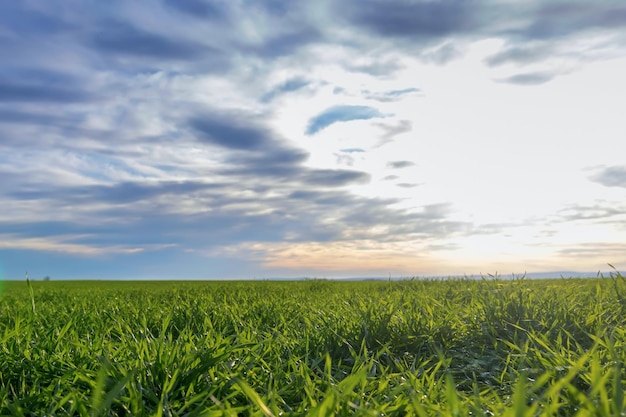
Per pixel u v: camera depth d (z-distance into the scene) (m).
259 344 4.12
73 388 3.06
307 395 3.11
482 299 6.03
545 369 3.49
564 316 4.89
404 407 2.76
